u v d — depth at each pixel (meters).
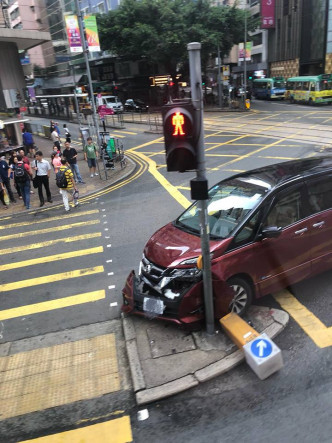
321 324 4.89
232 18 37.44
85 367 4.65
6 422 3.96
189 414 3.79
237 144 19.25
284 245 5.15
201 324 4.85
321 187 5.51
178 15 36.22
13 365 4.84
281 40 48.09
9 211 11.88
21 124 24.86
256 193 5.26
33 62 57.53
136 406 3.98
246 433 3.50
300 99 36.03
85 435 3.70
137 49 37.97
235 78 58.69
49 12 48.81
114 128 30.69
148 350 4.67
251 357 4.12
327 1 39.56
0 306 6.36
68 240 8.95
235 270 4.79
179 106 3.63
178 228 5.58
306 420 3.56
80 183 14.64
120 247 8.20
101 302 6.14
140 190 12.97
